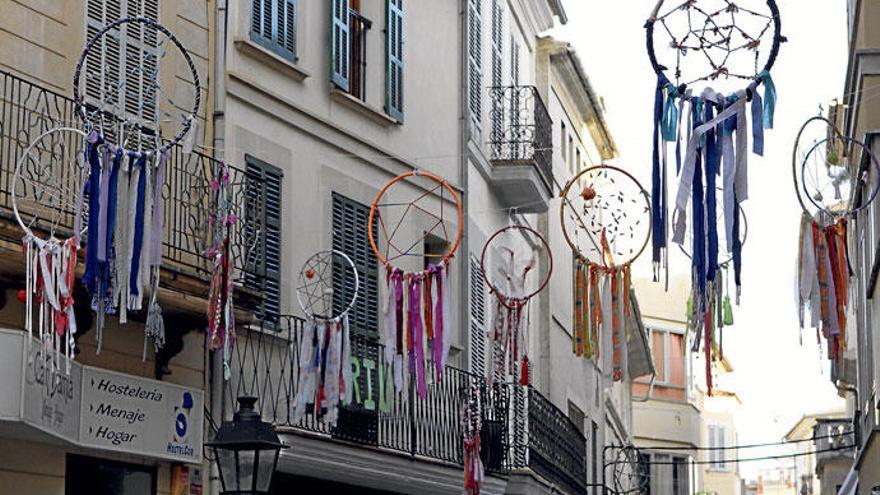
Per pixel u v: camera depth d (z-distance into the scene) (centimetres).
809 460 9800
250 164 2442
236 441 1911
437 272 2319
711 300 2067
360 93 2780
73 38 2109
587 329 2408
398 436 2703
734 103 1838
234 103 2417
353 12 2767
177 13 2302
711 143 1855
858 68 2419
